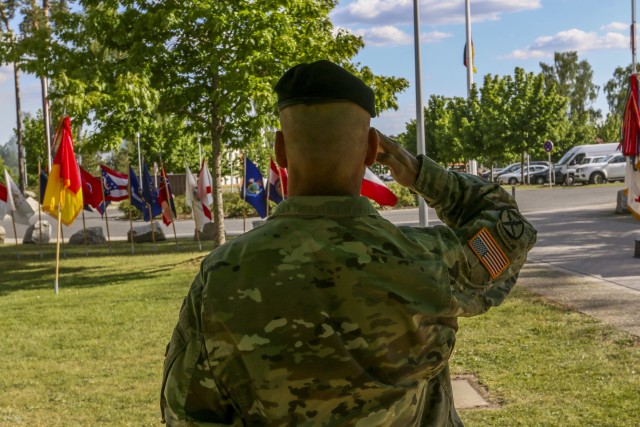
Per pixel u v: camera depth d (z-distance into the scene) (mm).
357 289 1296
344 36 15977
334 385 1272
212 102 15898
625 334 6984
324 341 1267
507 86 42438
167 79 15477
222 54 14656
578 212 23125
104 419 5500
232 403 1310
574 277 10664
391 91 16234
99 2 14703
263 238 1342
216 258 1359
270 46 14812
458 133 45219
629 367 5934
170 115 16312
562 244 14969
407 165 1616
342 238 1332
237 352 1280
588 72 90375
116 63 14867
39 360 7492
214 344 1296
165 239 23453
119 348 7906
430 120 52125
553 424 4785
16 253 20719
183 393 1327
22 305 11328
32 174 52750
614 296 9000
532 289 9844
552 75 90438
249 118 15938
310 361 1263
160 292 11930
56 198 12461
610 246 14273
